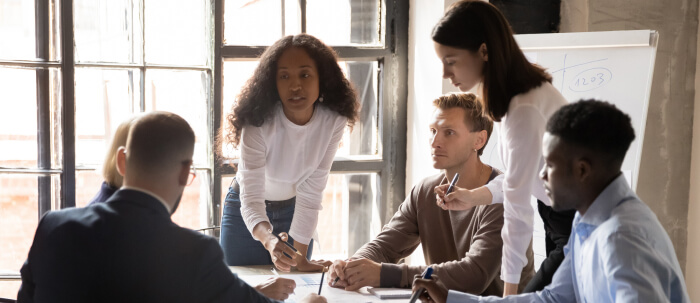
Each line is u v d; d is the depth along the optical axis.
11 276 2.76
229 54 2.92
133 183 1.34
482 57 1.75
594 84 2.71
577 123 1.25
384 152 3.15
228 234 2.51
